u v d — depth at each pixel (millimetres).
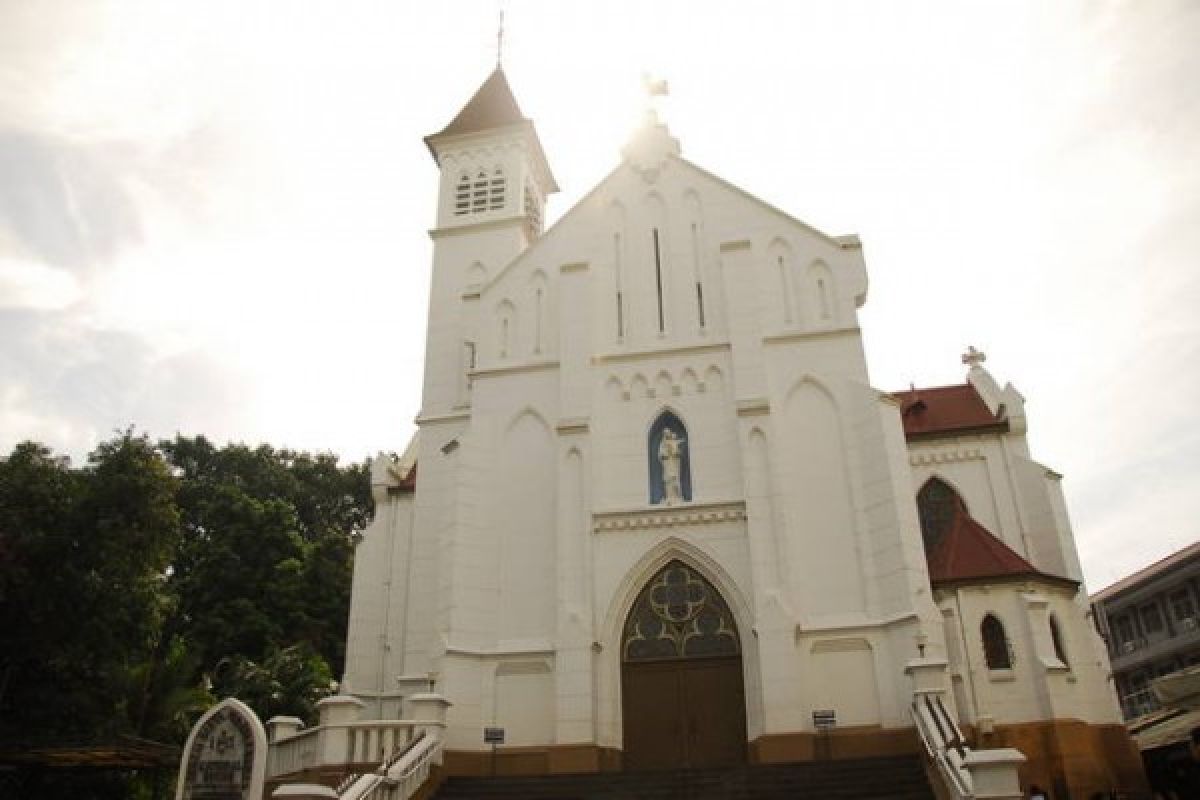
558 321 31469
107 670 30750
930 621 25062
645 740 26172
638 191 33156
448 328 38750
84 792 30547
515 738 25984
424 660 32344
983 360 39500
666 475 28625
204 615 52969
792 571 26391
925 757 20531
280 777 23328
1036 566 33406
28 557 30000
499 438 30172
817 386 28781
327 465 74625
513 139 43031
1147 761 29938
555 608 27375
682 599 27516
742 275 30250
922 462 36000
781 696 24594
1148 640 57812
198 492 65000
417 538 34312
